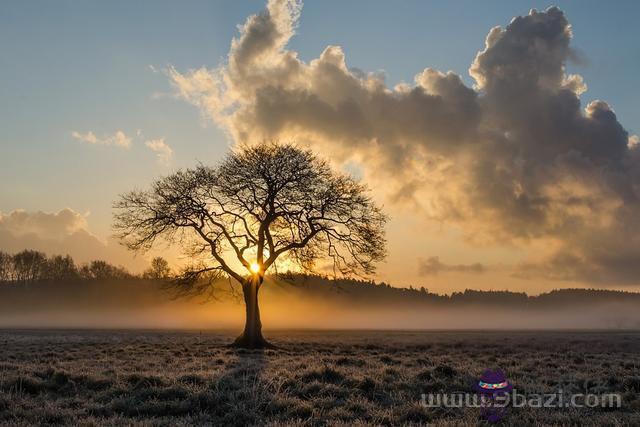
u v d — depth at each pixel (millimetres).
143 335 56438
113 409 12234
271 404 12305
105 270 197625
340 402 12977
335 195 39688
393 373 17688
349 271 41812
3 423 10523
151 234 40156
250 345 36688
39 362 22203
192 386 14180
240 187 39406
